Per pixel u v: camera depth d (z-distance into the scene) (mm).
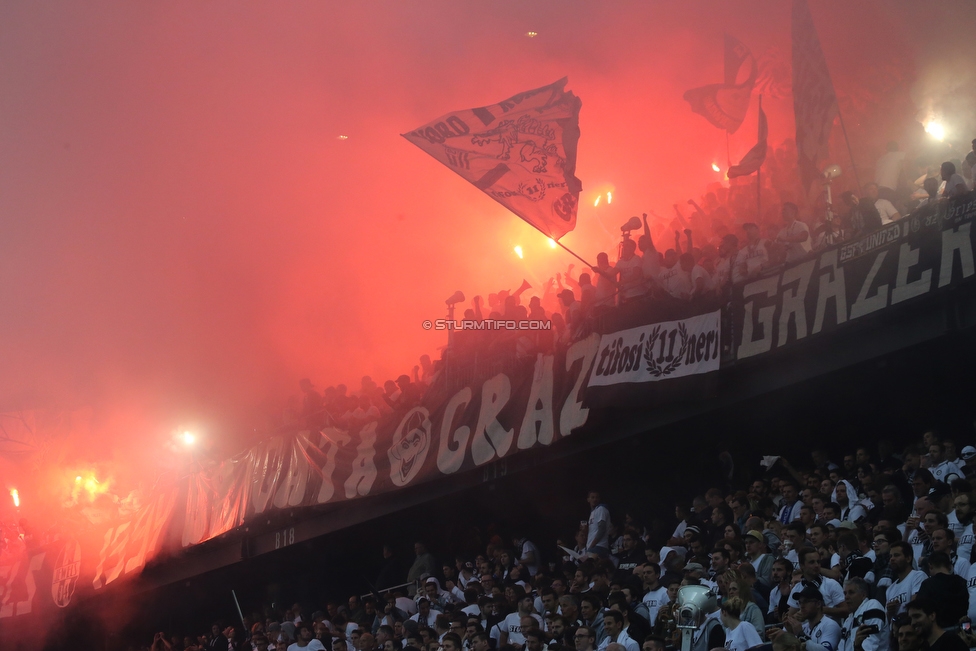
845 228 12703
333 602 18484
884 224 12078
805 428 14773
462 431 16359
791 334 12602
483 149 15516
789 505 12641
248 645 18625
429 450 16828
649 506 16391
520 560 15484
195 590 23359
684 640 10227
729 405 13570
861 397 13758
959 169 14211
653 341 13969
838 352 12531
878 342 12180
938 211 11531
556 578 14008
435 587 15688
